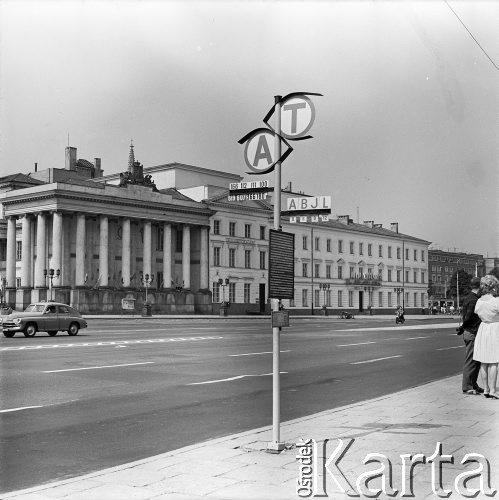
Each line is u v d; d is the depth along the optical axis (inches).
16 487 248.8
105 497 222.4
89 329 1546.5
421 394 477.4
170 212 3041.3
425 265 3988.7
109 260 2928.2
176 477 245.6
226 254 3262.8
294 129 292.5
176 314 3026.6
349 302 3745.1
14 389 514.9
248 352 897.5
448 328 1844.2
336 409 405.1
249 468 257.6
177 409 430.0
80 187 2723.9
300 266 3444.9
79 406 438.9
